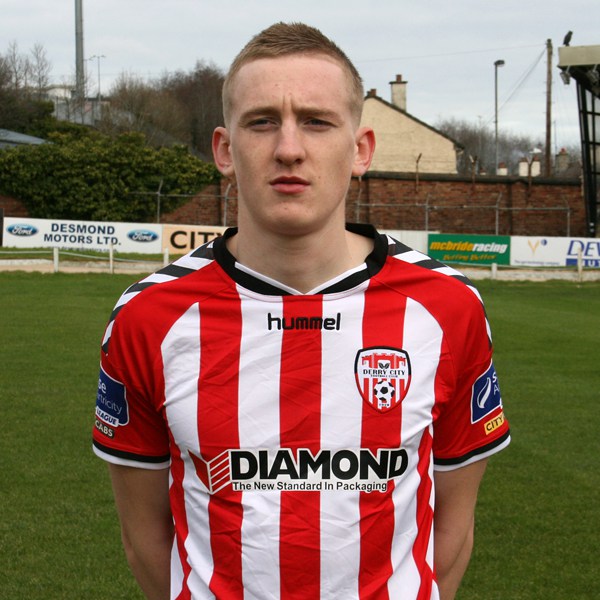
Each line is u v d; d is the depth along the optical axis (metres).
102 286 20.75
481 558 4.98
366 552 1.79
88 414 8.24
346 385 1.83
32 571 4.72
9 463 6.62
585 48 29.89
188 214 36.03
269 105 1.75
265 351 1.84
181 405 1.84
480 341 1.98
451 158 46.97
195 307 1.88
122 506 2.06
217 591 1.80
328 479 1.80
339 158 1.80
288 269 1.85
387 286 1.90
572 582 4.68
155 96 61.97
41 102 49.12
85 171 35.06
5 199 35.03
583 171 32.50
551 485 6.23
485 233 36.72
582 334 14.05
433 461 2.03
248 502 1.79
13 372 10.21
